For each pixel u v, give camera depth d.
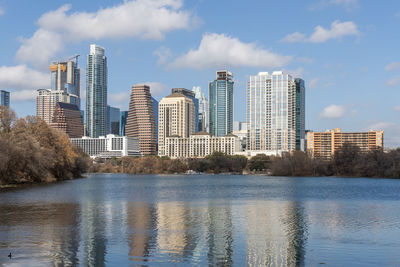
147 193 123.38
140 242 47.69
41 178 155.50
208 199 103.25
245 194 121.88
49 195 103.25
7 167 126.44
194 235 52.25
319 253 43.75
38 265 38.03
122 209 77.81
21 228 55.28
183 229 56.31
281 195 118.50
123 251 43.50
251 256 42.31
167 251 43.84
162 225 59.41
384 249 45.56
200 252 43.62
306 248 45.84
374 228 58.31
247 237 51.44
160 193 124.06
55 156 169.12
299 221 64.69
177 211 76.19
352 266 39.09
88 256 41.31
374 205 89.88
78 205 83.06
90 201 91.19
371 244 47.91
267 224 61.47
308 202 96.44
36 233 51.88
